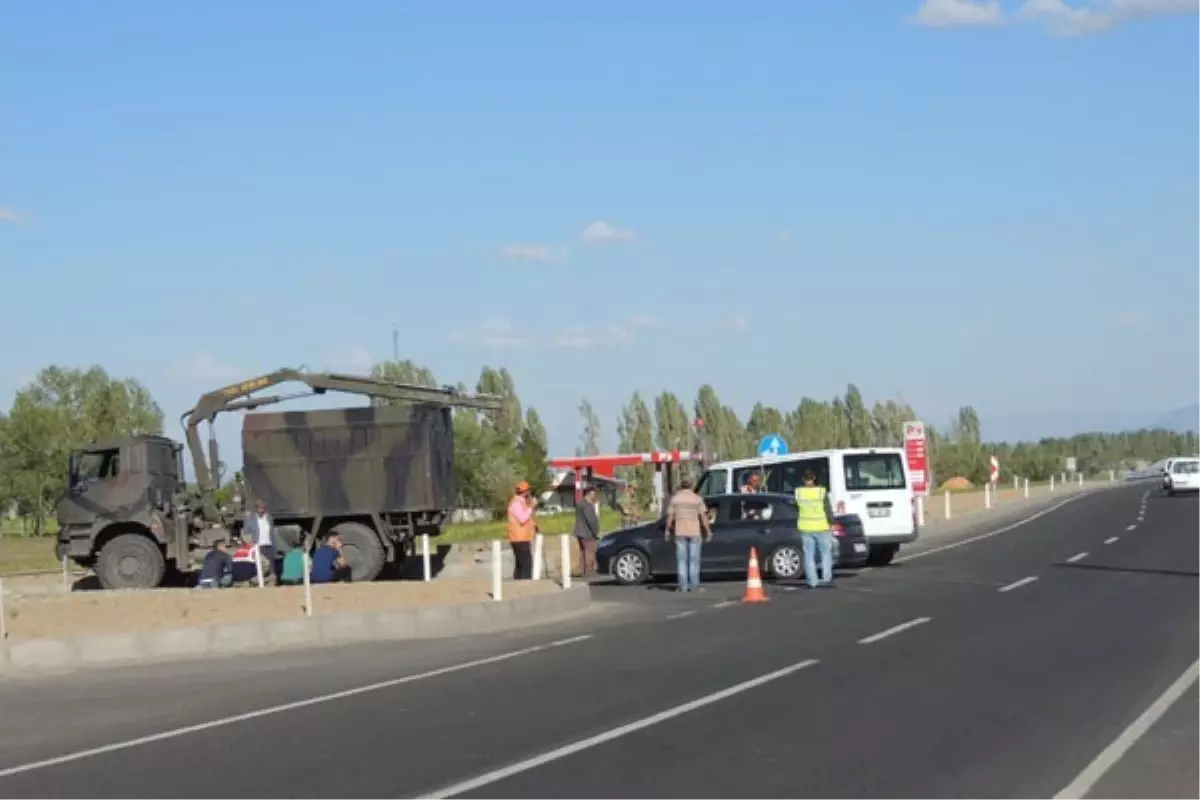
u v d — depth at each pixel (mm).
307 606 20734
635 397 82688
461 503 61750
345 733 11547
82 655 17547
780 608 21047
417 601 22656
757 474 30609
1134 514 49781
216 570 27109
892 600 21688
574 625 20219
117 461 28484
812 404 90438
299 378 30906
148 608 22094
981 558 31188
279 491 29062
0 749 11492
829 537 24781
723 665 14867
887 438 97812
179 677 15922
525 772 9703
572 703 12672
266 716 12656
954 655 15016
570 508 64875
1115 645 15469
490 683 14234
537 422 77688
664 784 9211
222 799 9219
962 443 113000
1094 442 185375
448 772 9797
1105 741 10289
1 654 17125
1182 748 10023
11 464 54688
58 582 31625
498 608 20844
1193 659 14250
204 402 30766
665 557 27516
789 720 11414
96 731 12234
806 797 8773
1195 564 26781
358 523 29188
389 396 30875
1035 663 14273
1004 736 10562
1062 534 39500
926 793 8820
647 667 14953
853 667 14352
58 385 56969
